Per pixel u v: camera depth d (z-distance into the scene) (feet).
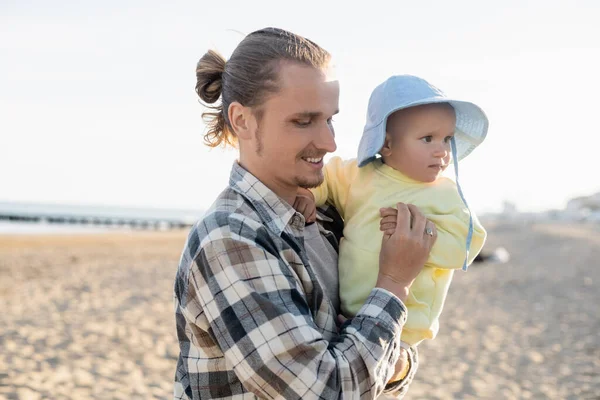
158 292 41.34
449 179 7.73
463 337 31.83
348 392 5.63
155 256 74.90
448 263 7.15
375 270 7.00
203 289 5.86
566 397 22.39
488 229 205.46
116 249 88.53
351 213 7.66
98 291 41.24
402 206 6.74
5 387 18.28
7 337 25.53
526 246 106.22
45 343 24.97
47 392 18.42
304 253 6.32
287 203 6.30
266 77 5.99
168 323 30.71
